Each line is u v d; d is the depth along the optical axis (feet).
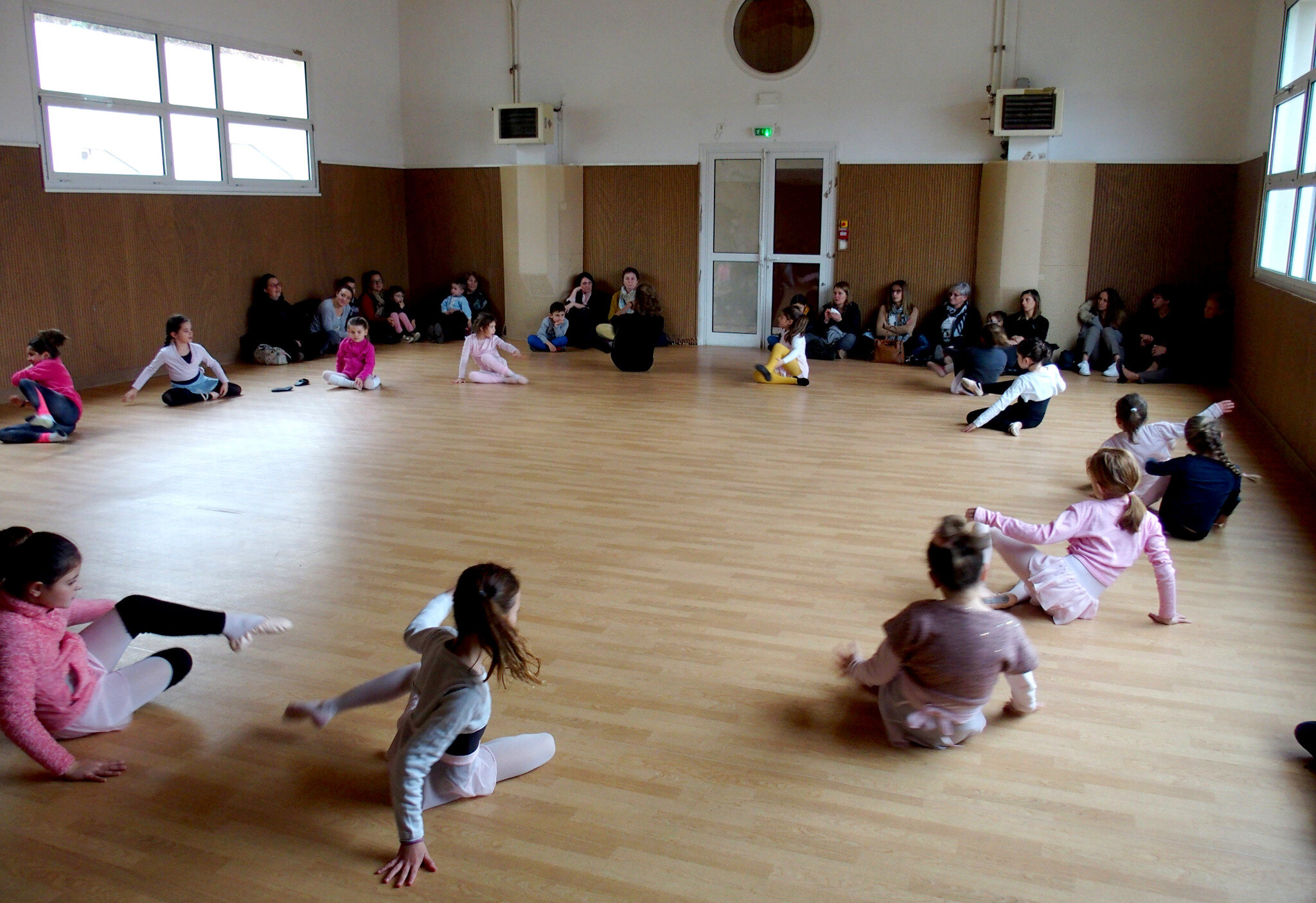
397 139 37.09
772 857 7.34
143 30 26.66
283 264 32.27
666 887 7.00
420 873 7.11
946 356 29.89
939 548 8.38
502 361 27.76
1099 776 8.43
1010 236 30.63
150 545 13.99
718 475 17.92
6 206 23.73
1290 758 8.70
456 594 7.16
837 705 9.66
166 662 9.46
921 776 8.43
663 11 33.40
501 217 36.50
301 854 7.37
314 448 19.83
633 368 29.66
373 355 26.71
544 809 7.92
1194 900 6.89
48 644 8.34
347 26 34.12
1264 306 23.63
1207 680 10.13
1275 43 25.52
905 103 31.76
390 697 8.67
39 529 14.69
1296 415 19.42
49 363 20.39
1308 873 7.18
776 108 33.04
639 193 35.06
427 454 19.34
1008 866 7.25
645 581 12.75
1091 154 30.30
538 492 16.75
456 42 35.81
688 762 8.63
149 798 8.04
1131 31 29.32
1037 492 16.80
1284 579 12.98
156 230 27.76
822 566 13.32
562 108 35.17
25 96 23.97
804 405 24.62
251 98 30.71
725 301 35.35
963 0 30.50
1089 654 10.71
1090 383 28.12
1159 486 15.10
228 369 29.53
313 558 13.53
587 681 10.05
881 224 32.78
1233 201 29.19
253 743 8.90
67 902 6.84
